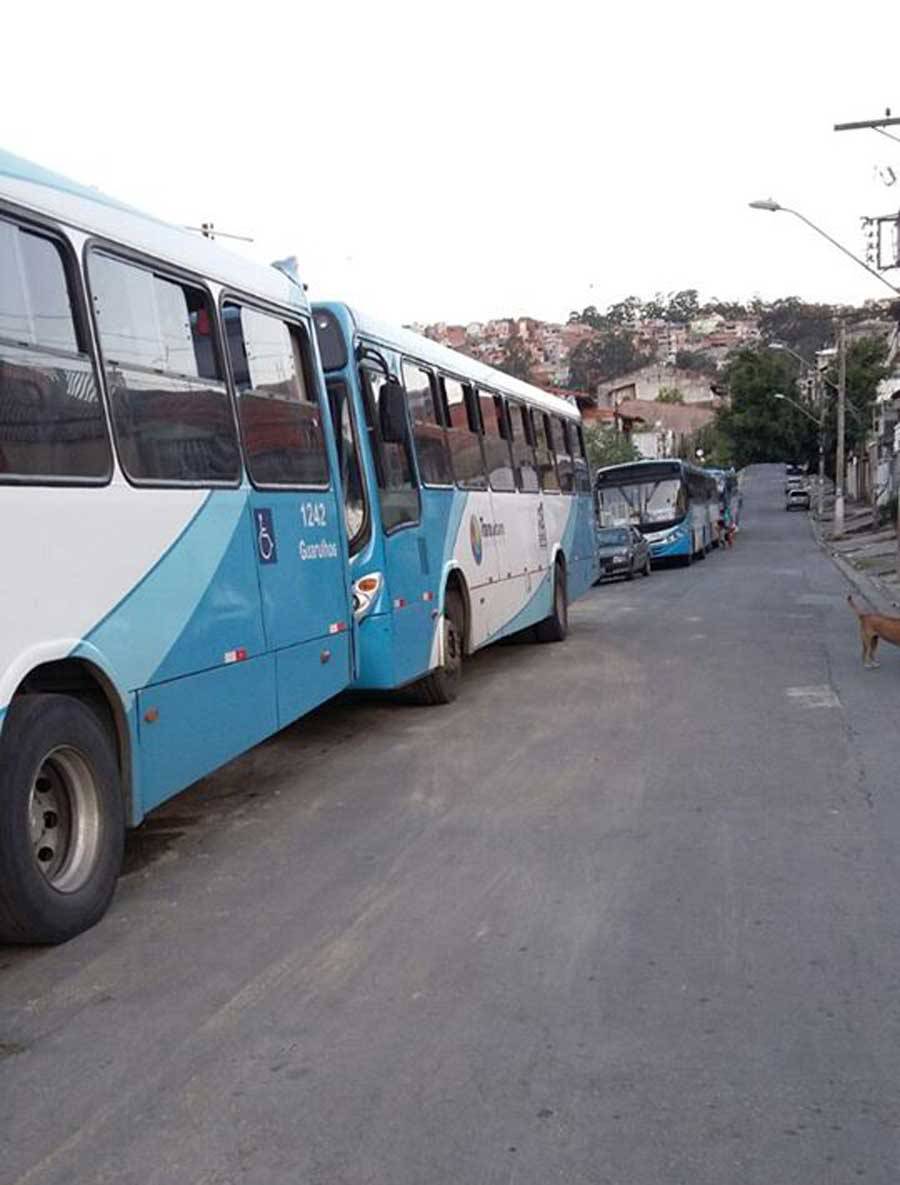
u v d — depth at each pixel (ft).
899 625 40.70
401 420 31.40
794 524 212.84
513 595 44.62
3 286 15.75
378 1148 11.40
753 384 230.48
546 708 35.19
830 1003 14.39
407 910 18.07
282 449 25.03
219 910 18.39
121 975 15.88
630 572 102.99
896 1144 11.28
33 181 16.74
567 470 56.80
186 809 24.89
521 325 547.49
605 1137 11.50
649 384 372.17
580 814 23.22
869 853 20.27
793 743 29.19
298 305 26.91
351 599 28.78
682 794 24.54
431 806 24.27
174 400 20.21
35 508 16.05
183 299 20.98
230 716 21.65
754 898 18.16
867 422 215.31
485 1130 11.67
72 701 17.24
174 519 19.75
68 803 17.56
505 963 15.84
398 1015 14.33
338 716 34.88
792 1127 11.60
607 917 17.48
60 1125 12.01
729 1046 13.32
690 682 39.27
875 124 60.70
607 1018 14.08
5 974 16.06
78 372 17.31
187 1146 11.53
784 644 48.88
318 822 23.39
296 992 15.11
